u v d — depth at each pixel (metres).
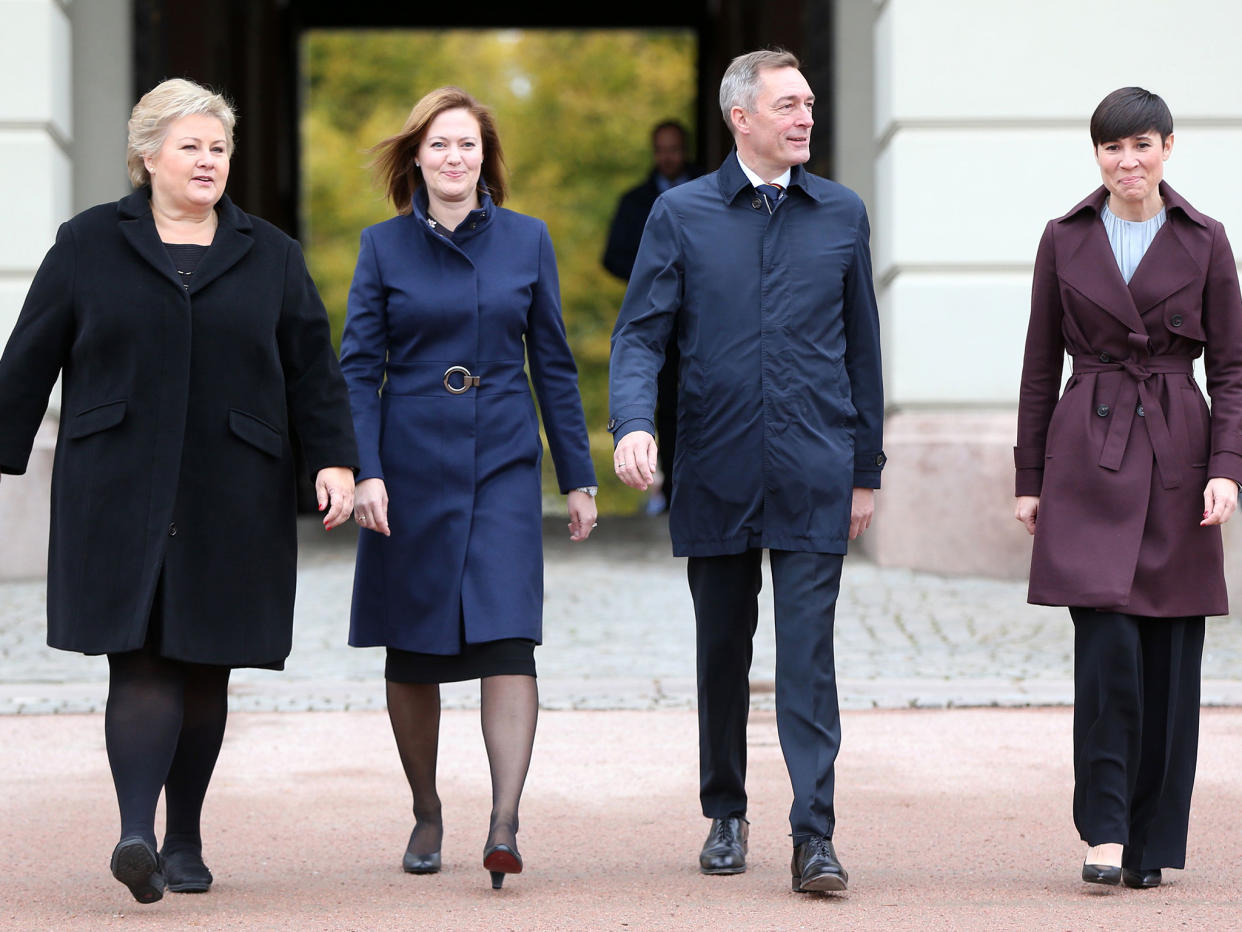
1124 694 11.05
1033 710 17.20
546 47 81.12
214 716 11.10
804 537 11.21
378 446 11.62
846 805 13.48
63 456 10.66
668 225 11.49
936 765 14.85
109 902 10.74
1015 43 25.73
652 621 22.30
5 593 24.20
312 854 12.12
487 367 11.73
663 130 33.22
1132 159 11.20
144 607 10.36
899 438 25.94
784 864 11.84
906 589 24.30
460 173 11.66
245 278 10.83
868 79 28.53
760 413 11.26
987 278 25.94
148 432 10.57
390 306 11.72
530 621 11.45
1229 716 16.78
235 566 10.68
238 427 10.69
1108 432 11.27
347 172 81.12
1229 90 25.39
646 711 17.19
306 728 16.36
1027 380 11.73
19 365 10.64
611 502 78.81
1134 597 11.05
